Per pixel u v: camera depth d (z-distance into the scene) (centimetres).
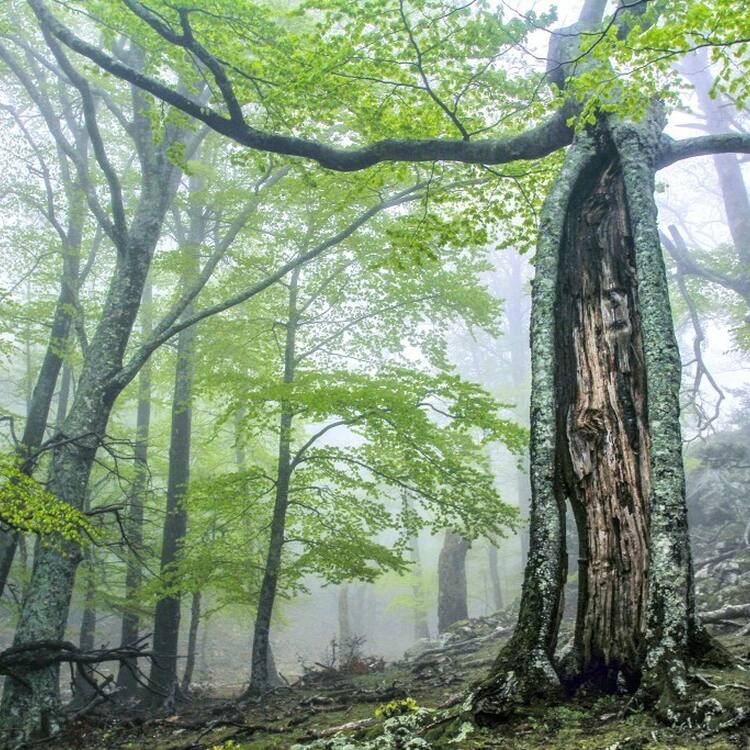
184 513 1405
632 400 483
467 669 1049
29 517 745
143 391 1714
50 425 1133
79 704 1260
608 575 442
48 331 1581
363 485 1110
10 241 1425
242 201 1247
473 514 1045
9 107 1323
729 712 325
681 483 429
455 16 628
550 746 343
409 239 799
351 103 743
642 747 317
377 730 451
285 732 671
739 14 428
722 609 952
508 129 938
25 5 1216
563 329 531
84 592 1410
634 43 482
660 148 573
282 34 679
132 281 1126
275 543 1088
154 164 1204
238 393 1073
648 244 513
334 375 1084
